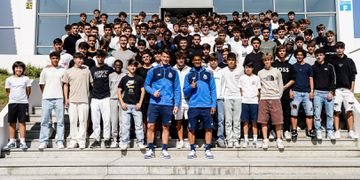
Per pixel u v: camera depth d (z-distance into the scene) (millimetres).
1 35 14141
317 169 5871
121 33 9188
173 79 6840
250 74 7125
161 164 5898
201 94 6699
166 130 6715
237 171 5863
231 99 7047
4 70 11961
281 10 14250
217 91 7168
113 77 7078
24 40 14125
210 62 7410
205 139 6812
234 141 7020
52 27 14570
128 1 14461
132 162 6094
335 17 14008
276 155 6859
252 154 6859
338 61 7531
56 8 14617
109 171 5902
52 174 5922
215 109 6770
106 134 6969
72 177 5668
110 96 7066
